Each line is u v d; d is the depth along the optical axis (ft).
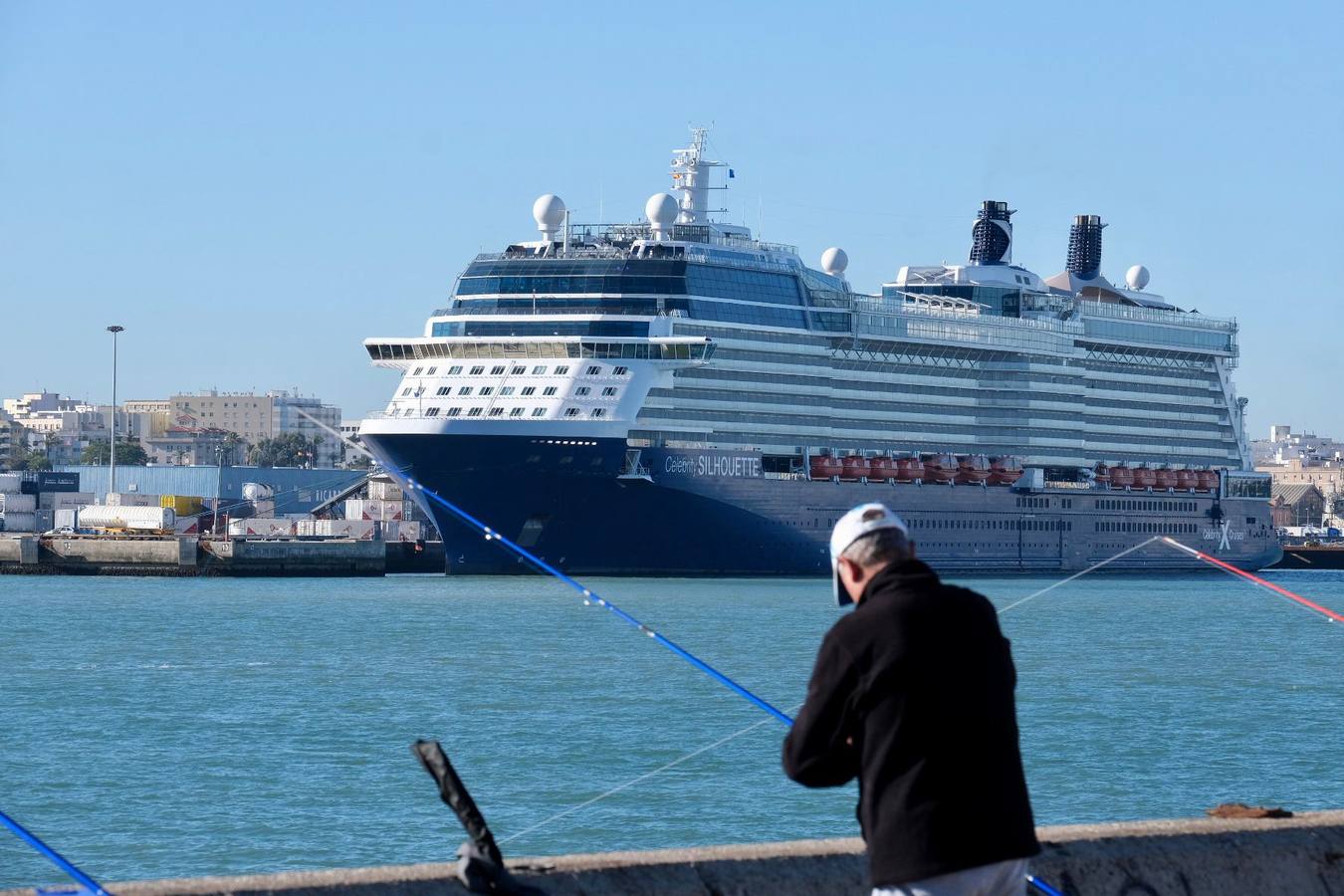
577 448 593.83
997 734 47.65
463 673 343.67
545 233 651.25
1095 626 499.10
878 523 49.85
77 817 200.23
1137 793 219.00
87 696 305.94
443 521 620.49
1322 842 64.13
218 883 50.14
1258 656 401.90
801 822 199.31
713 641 404.77
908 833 46.83
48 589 625.41
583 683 327.47
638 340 602.03
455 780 51.57
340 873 51.55
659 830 195.21
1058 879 59.52
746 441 645.51
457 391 606.96
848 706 47.73
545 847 185.98
